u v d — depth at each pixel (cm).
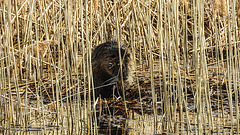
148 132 959
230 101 936
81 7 1005
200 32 981
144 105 1282
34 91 1477
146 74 1620
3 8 1017
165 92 1048
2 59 1104
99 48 1437
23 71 1748
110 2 1708
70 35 1038
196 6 980
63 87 1501
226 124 1015
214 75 1549
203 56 1004
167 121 1024
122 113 1180
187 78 1482
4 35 1077
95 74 1420
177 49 1051
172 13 1038
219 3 959
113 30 1708
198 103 971
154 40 2042
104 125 1036
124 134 942
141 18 1547
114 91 1416
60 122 1086
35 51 1093
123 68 1378
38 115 1163
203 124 1007
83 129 1005
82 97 1388
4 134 971
